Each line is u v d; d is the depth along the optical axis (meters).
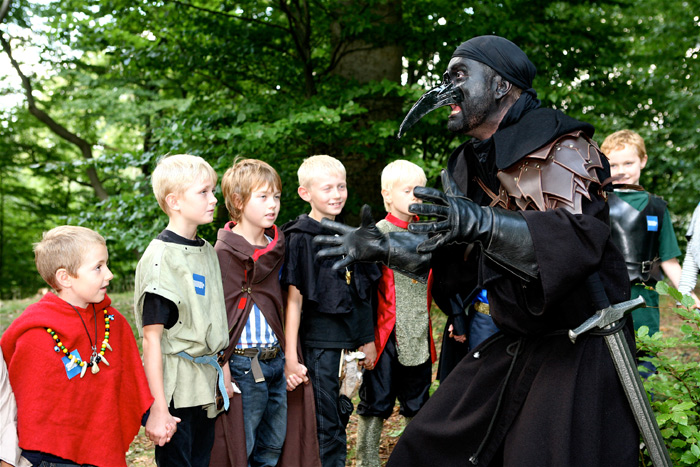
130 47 8.56
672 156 14.35
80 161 7.90
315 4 8.02
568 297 1.97
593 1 8.45
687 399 2.64
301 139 7.49
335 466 3.18
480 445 2.10
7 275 24.61
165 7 7.75
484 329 3.06
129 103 13.77
